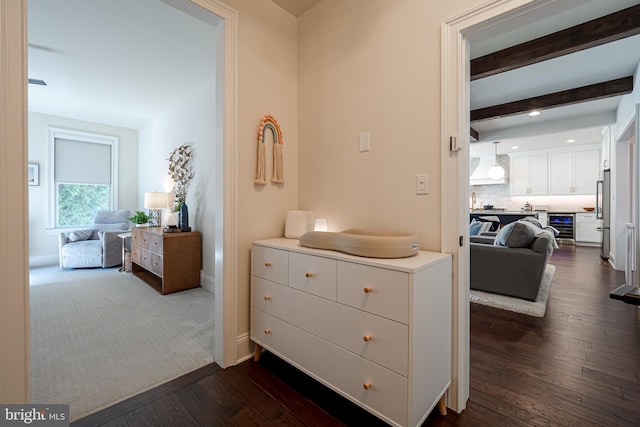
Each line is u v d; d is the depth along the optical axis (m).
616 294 1.07
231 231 1.93
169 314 2.80
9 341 1.14
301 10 2.31
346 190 2.04
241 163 2.00
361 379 1.37
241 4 1.98
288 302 1.74
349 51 2.02
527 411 1.49
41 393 1.60
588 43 2.38
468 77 1.57
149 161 5.43
